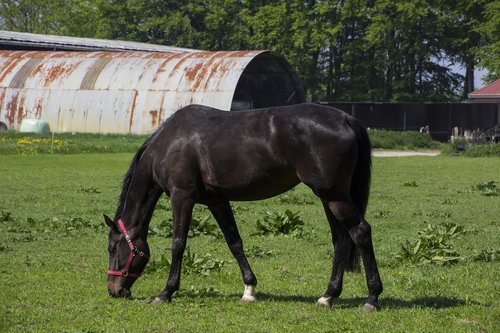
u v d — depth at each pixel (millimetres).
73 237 14180
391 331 8023
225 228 9562
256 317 8664
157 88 46562
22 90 49156
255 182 8883
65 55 51281
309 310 8914
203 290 9961
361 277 10906
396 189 23516
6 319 8648
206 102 45031
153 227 15062
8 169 28312
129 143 40531
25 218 16469
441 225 14852
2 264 11695
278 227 14898
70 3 95312
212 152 9008
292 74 53312
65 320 8617
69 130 47719
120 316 8750
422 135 50000
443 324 8266
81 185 23328
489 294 9711
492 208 18938
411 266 11594
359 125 8758
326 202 8625
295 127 8656
